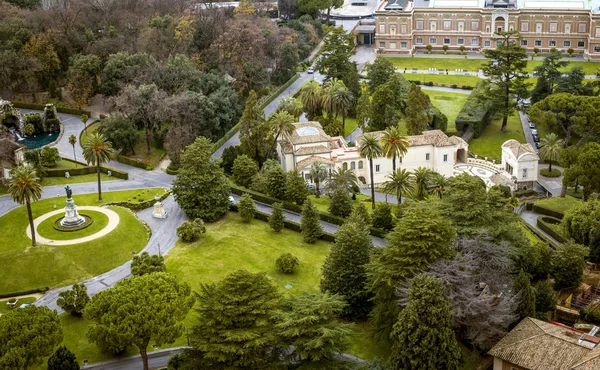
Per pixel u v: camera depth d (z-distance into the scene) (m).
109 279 149.38
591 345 106.75
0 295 141.62
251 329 103.50
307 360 105.44
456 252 122.75
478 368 115.81
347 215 176.62
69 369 112.56
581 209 161.00
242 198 174.25
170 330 111.19
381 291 122.50
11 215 169.88
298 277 149.50
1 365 104.94
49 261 151.25
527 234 169.00
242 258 157.50
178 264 154.62
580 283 139.62
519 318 119.88
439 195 180.12
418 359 106.38
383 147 187.38
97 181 197.12
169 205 184.12
